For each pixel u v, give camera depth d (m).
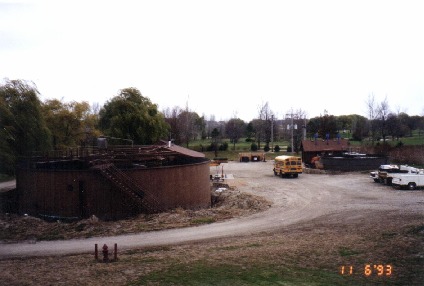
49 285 14.28
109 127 64.56
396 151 63.44
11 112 38.72
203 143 105.88
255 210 29.62
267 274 15.09
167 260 17.33
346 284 13.80
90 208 28.67
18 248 20.19
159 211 29.12
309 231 22.78
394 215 26.58
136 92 67.62
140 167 32.22
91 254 19.02
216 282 14.35
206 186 35.56
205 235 22.38
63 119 57.22
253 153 78.44
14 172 37.56
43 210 30.06
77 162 33.91
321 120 89.75
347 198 34.75
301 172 50.75
